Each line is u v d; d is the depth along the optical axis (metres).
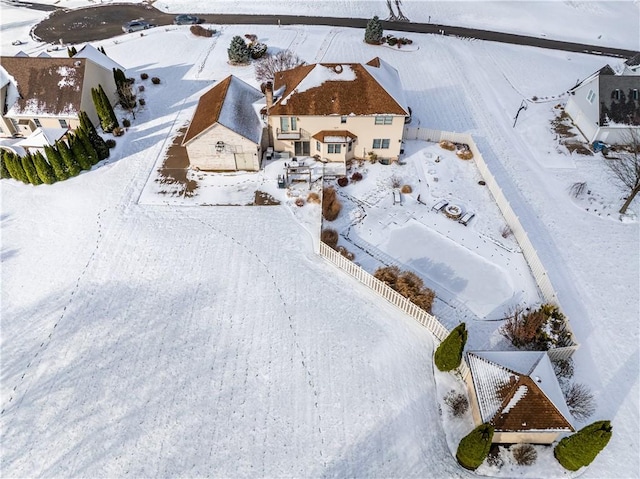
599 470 25.67
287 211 42.16
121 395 29.56
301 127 45.72
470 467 25.58
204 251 38.62
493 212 42.06
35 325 33.69
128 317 33.94
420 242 39.22
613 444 26.75
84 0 88.00
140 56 68.88
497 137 51.75
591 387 29.36
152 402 29.16
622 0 89.44
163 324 33.44
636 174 40.19
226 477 25.81
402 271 36.44
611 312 33.91
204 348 31.91
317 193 43.72
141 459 26.64
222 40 73.00
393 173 46.22
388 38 71.62
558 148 50.00
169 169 47.12
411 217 41.53
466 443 24.06
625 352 31.39
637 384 29.62
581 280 36.16
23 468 26.53
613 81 48.91
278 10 83.38
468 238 39.59
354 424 27.77
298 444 27.00
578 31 78.00
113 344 32.34
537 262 35.66
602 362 30.75
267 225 40.84
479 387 27.08
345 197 43.47
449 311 33.84
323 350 31.52
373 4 85.81
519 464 25.81
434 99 58.34
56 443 27.50
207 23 78.75
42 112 49.69
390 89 45.88
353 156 47.88
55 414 28.81
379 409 28.41
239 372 30.53
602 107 48.50
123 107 56.50
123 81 57.31
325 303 34.47
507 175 46.22
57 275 37.09
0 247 39.47
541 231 40.22
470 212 41.81
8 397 29.72
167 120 54.56
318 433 27.44
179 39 73.44
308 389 29.50
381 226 40.62
